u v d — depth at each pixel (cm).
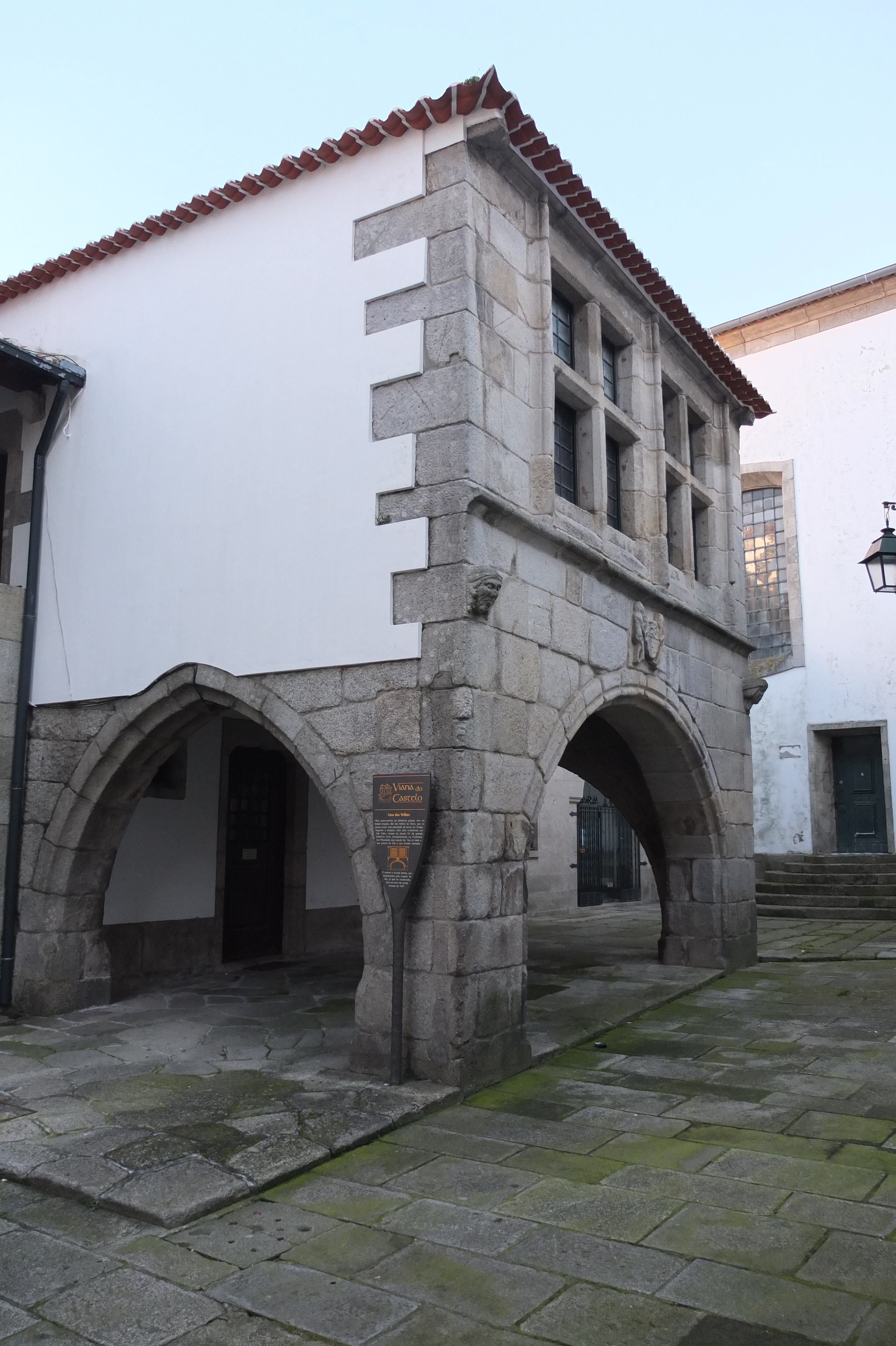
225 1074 595
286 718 657
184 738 778
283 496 684
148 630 748
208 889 984
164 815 945
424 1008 572
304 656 654
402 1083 563
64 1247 378
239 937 1053
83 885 796
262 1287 344
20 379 845
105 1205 410
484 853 590
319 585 654
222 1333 316
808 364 1734
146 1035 700
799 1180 427
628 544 833
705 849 1002
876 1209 394
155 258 796
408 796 579
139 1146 467
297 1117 507
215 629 706
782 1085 577
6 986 790
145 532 764
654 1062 637
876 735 1677
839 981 933
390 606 619
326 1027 729
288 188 720
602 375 841
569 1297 333
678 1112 528
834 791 1700
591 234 783
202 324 755
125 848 905
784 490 1738
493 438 642
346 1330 316
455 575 598
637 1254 362
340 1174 446
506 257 683
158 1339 313
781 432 1748
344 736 629
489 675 611
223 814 1009
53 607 820
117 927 890
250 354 721
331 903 1146
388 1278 349
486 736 602
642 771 987
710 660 1007
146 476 772
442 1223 392
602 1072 614
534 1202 410
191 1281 349
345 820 620
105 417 810
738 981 943
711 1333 308
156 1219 394
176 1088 563
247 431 712
